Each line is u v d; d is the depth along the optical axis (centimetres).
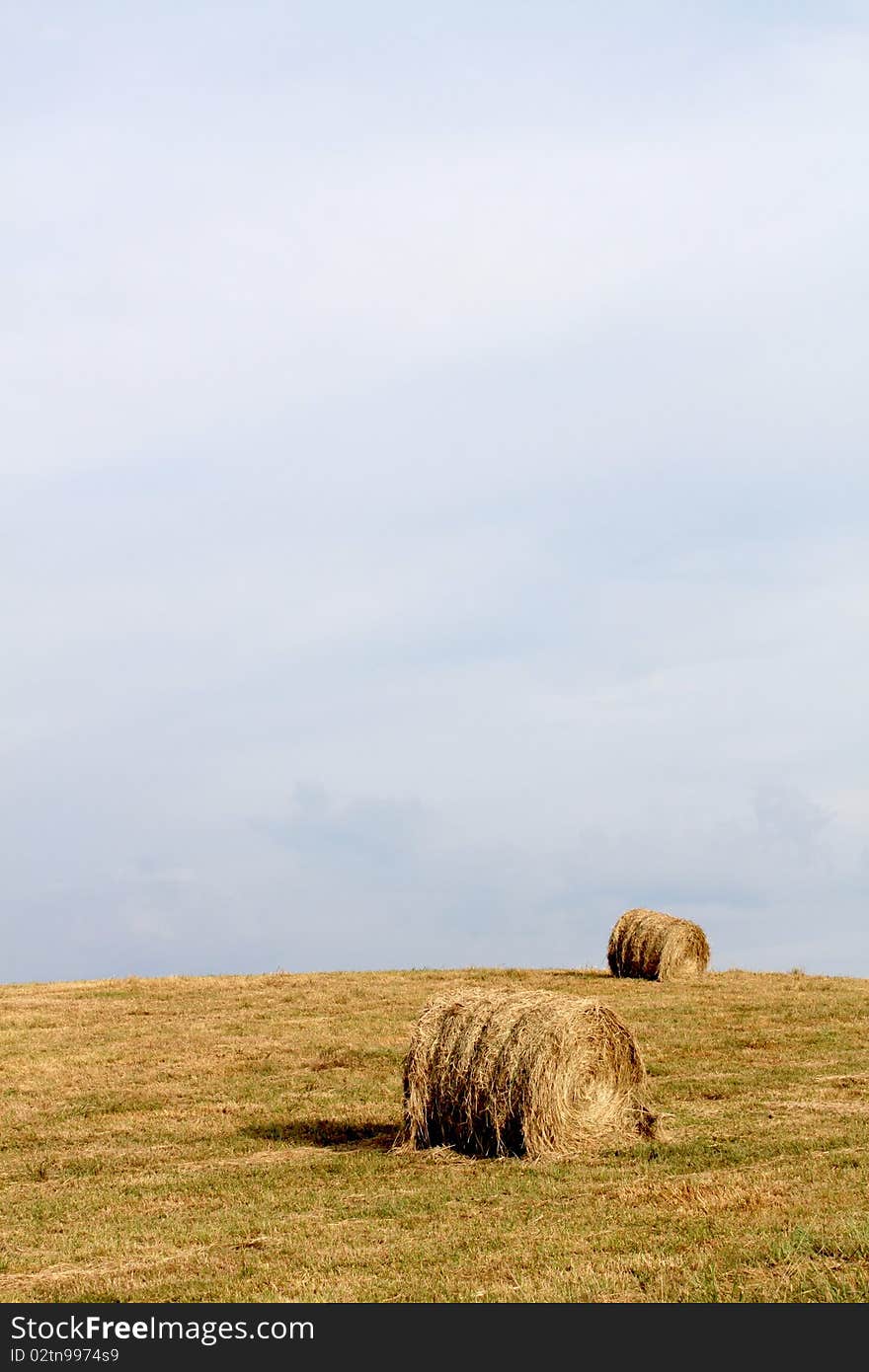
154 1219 1296
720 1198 1216
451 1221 1220
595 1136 1534
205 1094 2008
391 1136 1681
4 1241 1238
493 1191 1337
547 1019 1538
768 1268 1002
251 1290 1043
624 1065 1580
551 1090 1505
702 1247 1066
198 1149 1642
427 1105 1577
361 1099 1938
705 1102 1780
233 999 3114
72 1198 1402
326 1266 1095
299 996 3144
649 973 3403
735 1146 1486
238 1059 2300
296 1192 1379
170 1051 2395
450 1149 1554
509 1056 1522
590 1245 1097
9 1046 2473
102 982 3525
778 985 3234
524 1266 1053
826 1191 1231
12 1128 1805
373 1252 1127
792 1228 1083
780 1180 1302
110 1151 1650
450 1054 1569
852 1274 973
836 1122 1609
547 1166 1445
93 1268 1137
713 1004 2831
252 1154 1602
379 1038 2488
